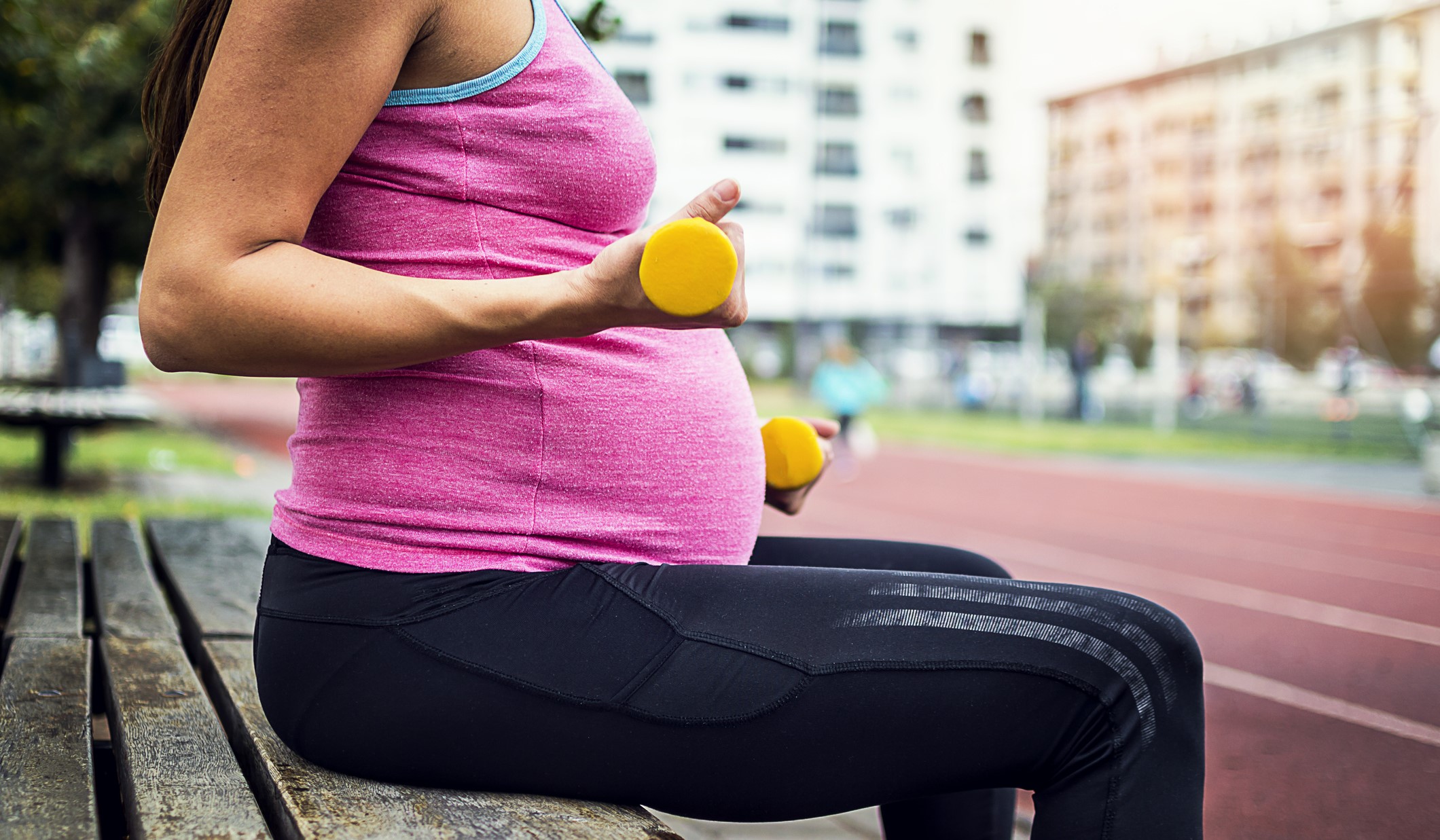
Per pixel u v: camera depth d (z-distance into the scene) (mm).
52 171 11805
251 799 1076
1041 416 26562
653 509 1113
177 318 913
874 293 58250
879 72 58812
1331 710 4453
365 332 913
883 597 1021
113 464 11125
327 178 961
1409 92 24359
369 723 1038
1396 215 22078
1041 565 8328
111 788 1537
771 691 981
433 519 1038
